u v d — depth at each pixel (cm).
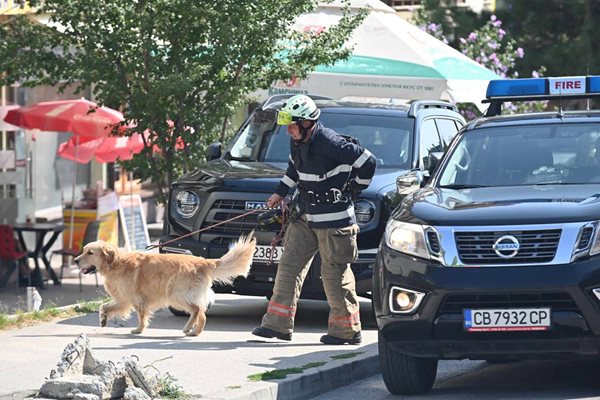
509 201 1109
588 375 1225
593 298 1027
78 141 2250
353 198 1308
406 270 1080
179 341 1339
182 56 1830
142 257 1387
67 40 1845
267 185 1474
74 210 2325
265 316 1340
